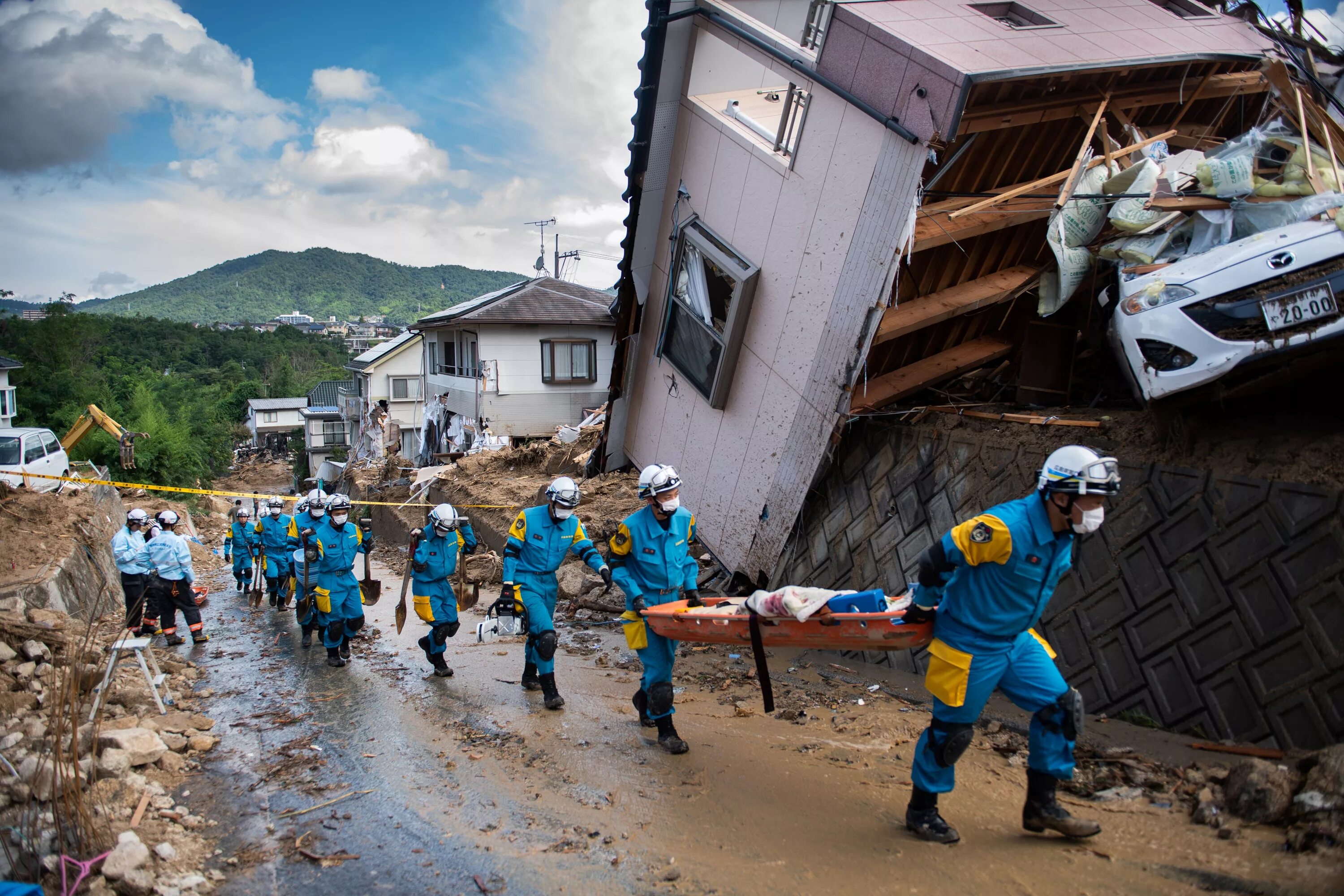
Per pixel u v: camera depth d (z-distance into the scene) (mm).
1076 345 7535
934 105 6262
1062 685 3818
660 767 5234
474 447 25625
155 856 4180
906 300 8031
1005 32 7004
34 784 4621
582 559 6645
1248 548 4746
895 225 6660
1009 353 9070
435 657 7863
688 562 5812
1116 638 5336
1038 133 7699
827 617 4352
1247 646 4648
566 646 8945
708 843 4137
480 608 11461
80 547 12648
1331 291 4734
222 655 9805
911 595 4379
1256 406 5449
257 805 4922
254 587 14062
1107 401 7164
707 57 8562
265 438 72938
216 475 52250
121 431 29609
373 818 4672
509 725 6223
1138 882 3396
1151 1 9023
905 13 7098
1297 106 6191
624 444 10836
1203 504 5031
